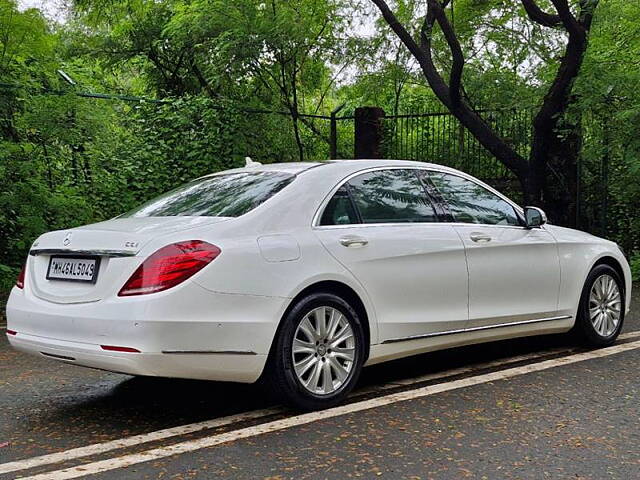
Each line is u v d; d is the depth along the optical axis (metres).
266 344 4.30
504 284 5.67
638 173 11.12
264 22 13.41
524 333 5.91
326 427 4.25
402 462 3.68
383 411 4.56
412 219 5.27
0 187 9.10
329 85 15.91
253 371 4.30
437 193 5.54
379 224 5.05
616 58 11.77
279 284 4.37
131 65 17.69
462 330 5.40
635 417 4.43
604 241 6.62
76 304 4.25
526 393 4.97
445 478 3.47
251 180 5.06
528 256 5.85
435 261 5.21
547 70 13.25
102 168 11.14
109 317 4.04
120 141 11.77
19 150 9.05
